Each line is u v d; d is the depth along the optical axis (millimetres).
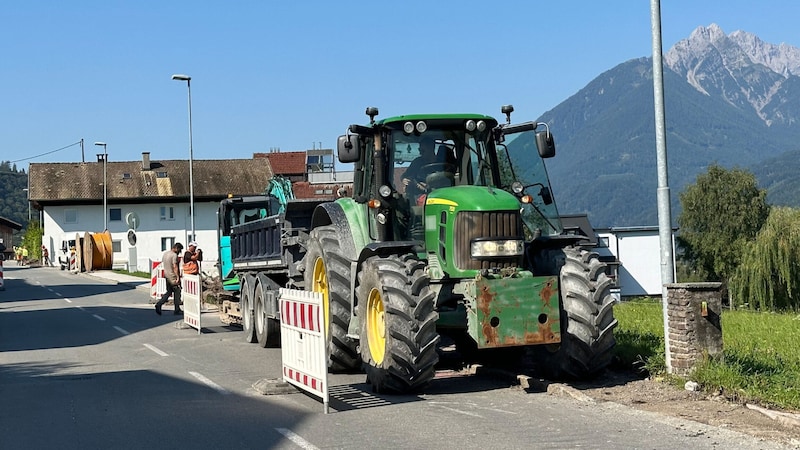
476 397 9570
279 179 22078
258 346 15852
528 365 11797
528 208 10891
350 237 11648
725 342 12953
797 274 42000
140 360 14000
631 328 14625
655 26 10391
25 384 11750
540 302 9602
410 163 10977
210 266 47500
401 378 9586
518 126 11109
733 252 72188
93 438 8125
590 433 7527
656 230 56469
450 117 10930
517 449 7035
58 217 81812
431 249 10312
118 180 83375
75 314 25141
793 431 7441
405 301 9547
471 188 10281
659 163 10422
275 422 8570
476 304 9422
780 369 9922
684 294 9805
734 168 75188
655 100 10484
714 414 8219
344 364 11750
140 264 81562
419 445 7312
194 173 85062
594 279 10008
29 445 7906
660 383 9867
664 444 7043
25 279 52406
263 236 16406
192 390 10789
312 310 9266
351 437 7746
